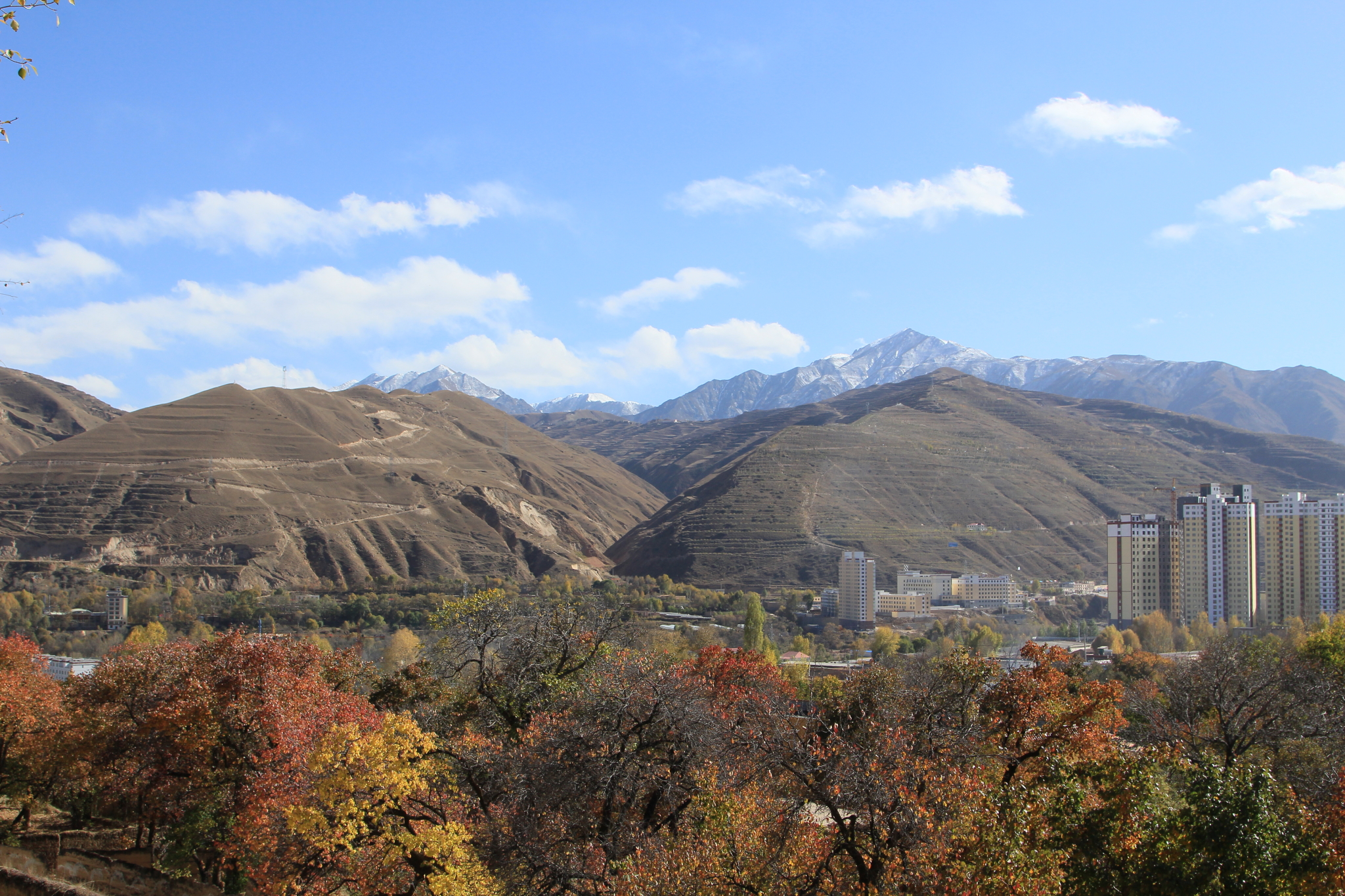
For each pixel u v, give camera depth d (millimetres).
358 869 28516
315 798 29172
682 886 23812
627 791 31672
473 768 32906
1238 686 45250
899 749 27719
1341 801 27359
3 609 153750
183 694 37281
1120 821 25688
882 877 23656
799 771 27484
